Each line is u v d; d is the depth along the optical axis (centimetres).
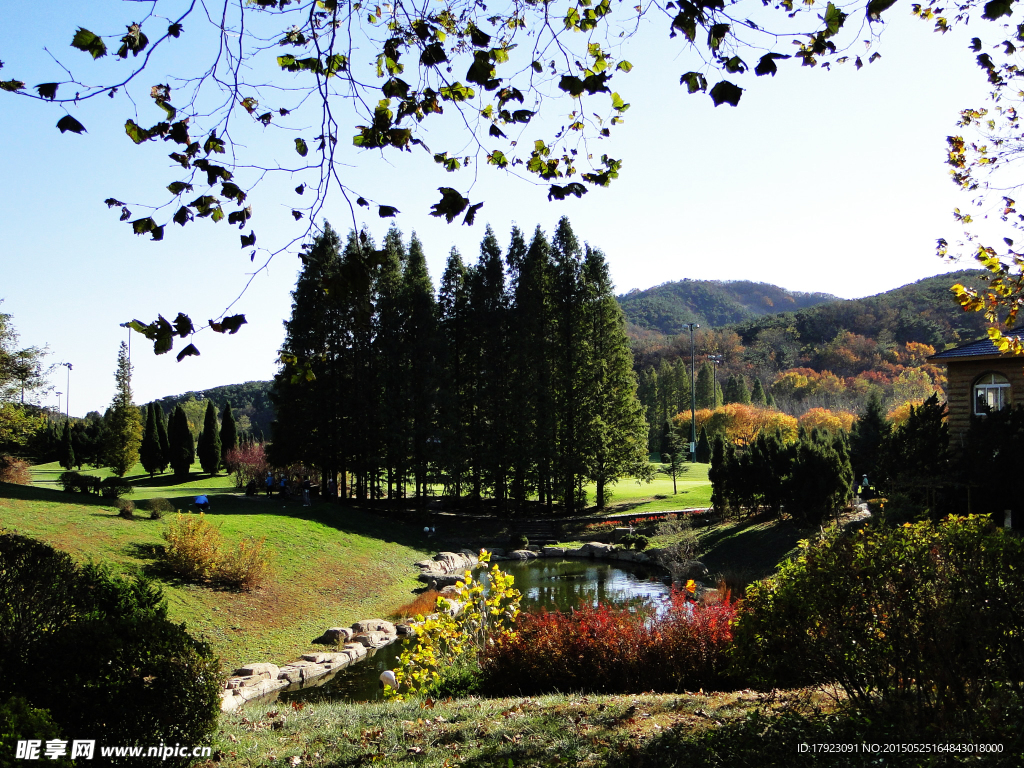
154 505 2250
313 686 1430
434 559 2869
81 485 2531
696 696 793
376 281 3725
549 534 3456
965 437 2048
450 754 630
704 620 973
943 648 538
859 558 596
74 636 552
